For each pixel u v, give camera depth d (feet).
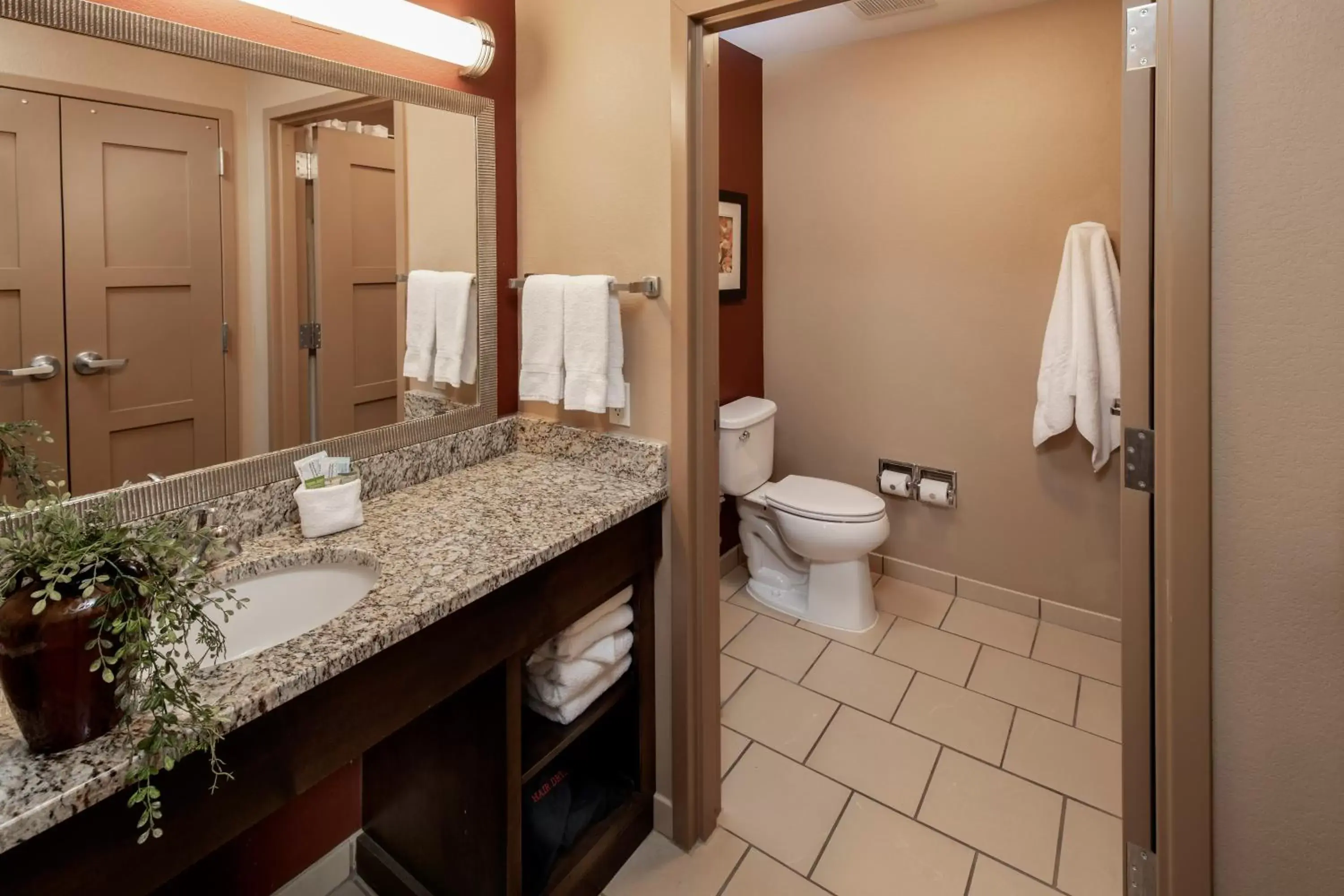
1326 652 3.37
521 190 6.01
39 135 3.49
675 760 5.77
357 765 5.46
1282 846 3.58
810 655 8.55
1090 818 6.03
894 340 9.80
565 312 5.41
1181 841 3.77
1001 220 8.80
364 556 4.27
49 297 3.59
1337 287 3.18
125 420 3.89
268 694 2.92
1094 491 8.68
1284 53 3.19
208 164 4.12
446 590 3.79
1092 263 7.89
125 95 3.76
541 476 5.68
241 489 4.37
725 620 9.41
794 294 10.53
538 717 5.35
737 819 6.09
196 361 4.16
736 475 9.59
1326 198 3.17
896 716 7.39
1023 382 8.95
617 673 5.62
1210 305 3.42
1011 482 9.22
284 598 4.24
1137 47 3.49
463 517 4.83
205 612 3.86
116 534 2.71
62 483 3.66
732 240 9.88
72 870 2.57
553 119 5.74
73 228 3.64
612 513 4.92
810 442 10.72
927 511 9.98
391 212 5.13
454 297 5.62
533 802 5.36
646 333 5.46
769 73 10.23
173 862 2.83
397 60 5.09
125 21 3.71
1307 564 3.37
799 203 10.28
